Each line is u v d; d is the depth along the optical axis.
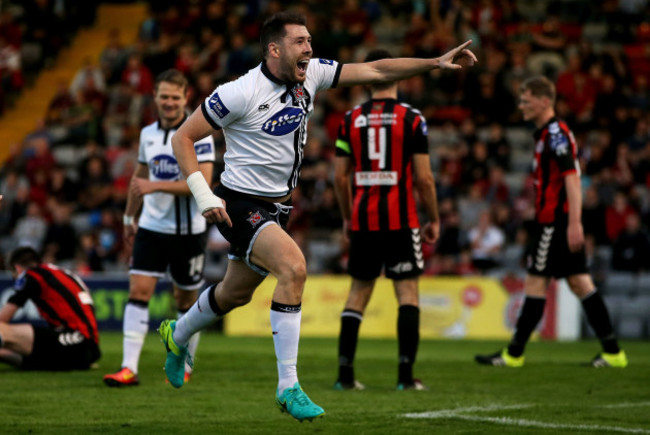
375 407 18.67
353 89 60.84
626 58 64.19
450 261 47.81
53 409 18.16
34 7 77.00
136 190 21.17
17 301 24.78
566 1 72.12
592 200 50.16
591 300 27.73
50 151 62.78
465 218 52.56
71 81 76.25
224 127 15.91
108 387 21.72
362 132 21.41
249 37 69.94
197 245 22.45
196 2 74.88
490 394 21.09
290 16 15.55
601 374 25.66
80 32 81.56
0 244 56.31
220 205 15.27
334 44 64.75
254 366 27.62
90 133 63.91
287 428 16.06
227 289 16.47
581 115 59.44
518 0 74.69
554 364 28.77
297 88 15.89
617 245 48.78
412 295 21.75
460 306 45.12
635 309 47.12
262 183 16.02
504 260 48.94
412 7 71.69
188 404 19.06
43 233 56.25
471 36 63.28
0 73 72.94
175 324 17.42
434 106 60.22
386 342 40.16
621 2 72.44
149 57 67.12
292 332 15.05
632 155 56.34
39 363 24.95
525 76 61.84
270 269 15.33
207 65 65.94
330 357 31.28
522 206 51.62
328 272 48.22
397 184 21.28
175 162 21.92
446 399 20.02
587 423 16.86
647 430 16.09
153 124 22.36
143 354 31.30
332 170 55.88
